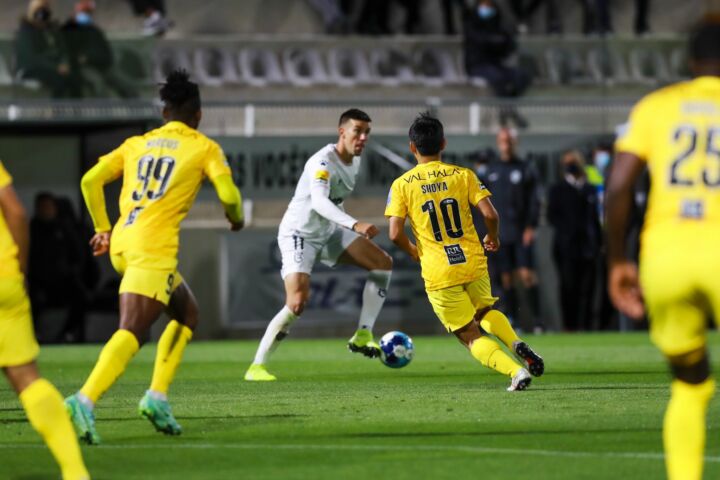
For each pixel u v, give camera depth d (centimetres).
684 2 8638
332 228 3734
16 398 3209
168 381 2344
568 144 6681
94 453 2139
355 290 6378
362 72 7962
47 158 6288
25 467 2023
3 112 6272
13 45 6372
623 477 1844
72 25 6400
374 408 2783
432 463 1989
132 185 2355
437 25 8444
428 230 3131
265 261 6353
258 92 7700
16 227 1805
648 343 5512
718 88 1673
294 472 1931
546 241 6550
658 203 1650
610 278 1664
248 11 8262
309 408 2806
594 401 2877
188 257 6241
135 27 7862
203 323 6250
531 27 8281
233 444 2223
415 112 6838
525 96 7638
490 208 3141
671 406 1666
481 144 6569
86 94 6388
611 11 8556
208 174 2348
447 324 3175
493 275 6253
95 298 6247
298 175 6500
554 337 6047
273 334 3722
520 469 1922
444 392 3167
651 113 1672
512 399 2944
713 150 1639
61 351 5509
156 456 2102
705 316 1641
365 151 6500
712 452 2069
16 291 1800
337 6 8212
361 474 1902
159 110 6381
